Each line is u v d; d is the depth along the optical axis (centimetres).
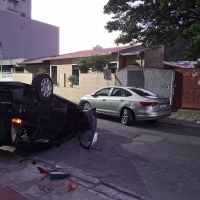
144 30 1698
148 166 752
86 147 895
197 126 1388
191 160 812
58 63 3122
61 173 653
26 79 3025
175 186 629
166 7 1527
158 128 1305
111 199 561
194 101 1920
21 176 655
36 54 5997
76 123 902
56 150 870
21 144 761
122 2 1714
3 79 3338
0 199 539
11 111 728
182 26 1650
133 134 1138
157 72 2006
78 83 2689
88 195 573
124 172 704
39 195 564
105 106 1434
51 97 800
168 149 925
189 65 3216
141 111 1301
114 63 2627
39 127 767
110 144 960
